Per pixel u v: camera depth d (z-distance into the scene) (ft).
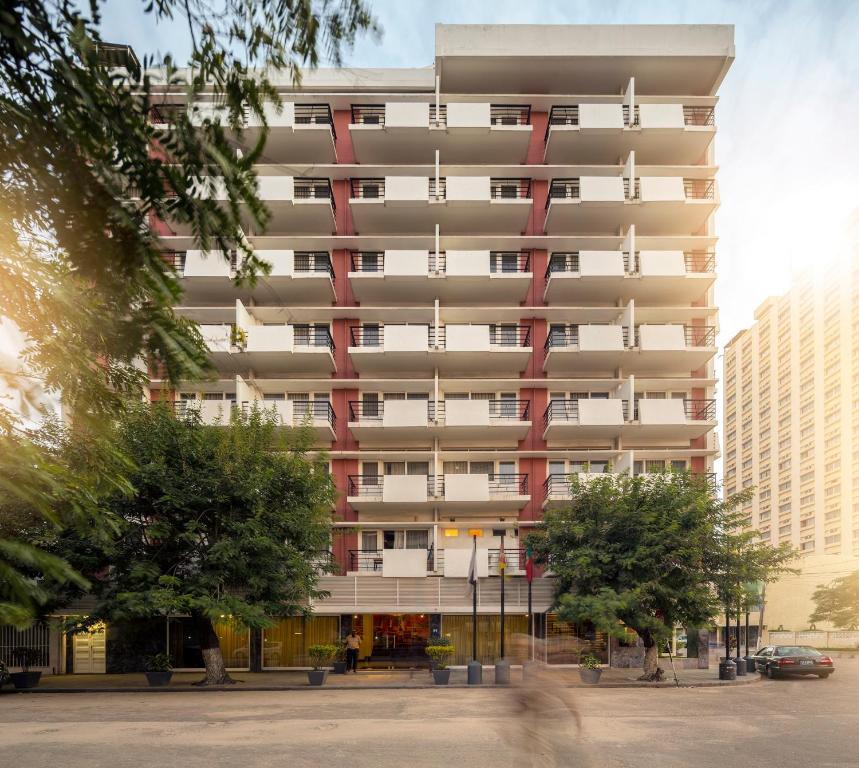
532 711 25.93
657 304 114.93
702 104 117.29
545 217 115.03
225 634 97.19
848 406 302.66
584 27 112.78
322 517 83.15
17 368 7.66
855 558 261.03
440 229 115.03
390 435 107.14
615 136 112.16
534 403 109.91
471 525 105.09
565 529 86.02
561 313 111.55
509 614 98.53
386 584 96.89
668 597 79.41
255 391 108.78
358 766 37.17
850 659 160.15
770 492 368.07
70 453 9.49
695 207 109.91
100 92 6.56
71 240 6.94
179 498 72.49
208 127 7.19
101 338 7.66
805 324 341.41
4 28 5.89
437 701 65.05
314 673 78.13
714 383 110.22
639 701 63.62
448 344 105.09
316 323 112.57
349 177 115.24
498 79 116.47
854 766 37.11
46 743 44.21
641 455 107.86
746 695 69.67
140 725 51.24
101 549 69.82
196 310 105.81
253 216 7.59
